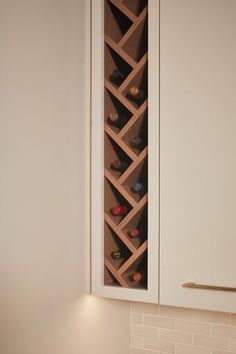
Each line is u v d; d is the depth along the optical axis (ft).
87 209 4.17
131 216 4.01
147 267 4.05
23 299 3.05
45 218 3.38
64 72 3.74
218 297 3.57
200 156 3.66
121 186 4.07
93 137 4.15
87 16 4.19
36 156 3.27
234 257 3.52
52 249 3.49
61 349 3.56
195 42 3.69
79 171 4.01
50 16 3.50
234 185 3.53
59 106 3.65
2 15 2.86
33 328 3.16
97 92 4.13
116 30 4.41
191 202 3.70
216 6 3.60
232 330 4.41
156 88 3.84
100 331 4.27
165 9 3.80
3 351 2.81
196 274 3.67
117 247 4.40
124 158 4.54
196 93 3.68
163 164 3.81
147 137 4.27
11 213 2.93
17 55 3.03
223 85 3.58
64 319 3.63
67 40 3.80
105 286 4.07
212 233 3.61
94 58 4.15
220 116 3.59
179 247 3.74
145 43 4.33
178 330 4.70
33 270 3.19
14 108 2.99
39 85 3.33
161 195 3.82
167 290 3.79
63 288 3.65
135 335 4.96
